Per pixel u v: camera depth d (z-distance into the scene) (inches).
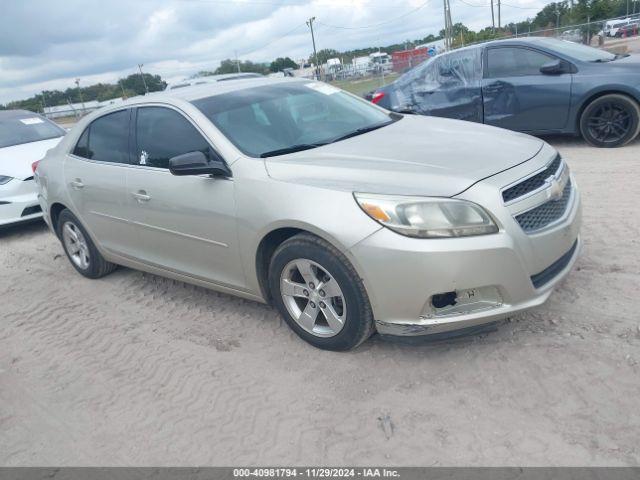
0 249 289.3
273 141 157.2
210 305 183.2
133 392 142.9
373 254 122.6
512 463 102.0
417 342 127.7
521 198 125.9
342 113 180.1
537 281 129.0
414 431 113.4
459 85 341.4
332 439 115.2
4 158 313.6
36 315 198.5
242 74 496.1
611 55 322.3
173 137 168.1
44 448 128.0
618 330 133.3
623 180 241.1
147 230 178.1
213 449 118.1
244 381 138.9
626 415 108.6
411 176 128.3
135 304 194.2
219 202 150.6
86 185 197.9
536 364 126.6
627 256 168.6
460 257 118.3
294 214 133.0
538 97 315.6
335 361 140.0
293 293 144.1
